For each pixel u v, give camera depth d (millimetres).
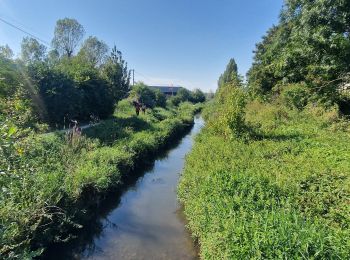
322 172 6855
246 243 3955
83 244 6684
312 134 11734
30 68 14008
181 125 25594
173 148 18719
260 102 20312
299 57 12695
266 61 19344
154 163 14445
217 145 10727
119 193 9820
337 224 4875
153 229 7371
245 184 5949
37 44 39531
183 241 6738
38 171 7199
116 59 37406
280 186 6004
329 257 3557
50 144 9992
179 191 8367
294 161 7984
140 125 19953
